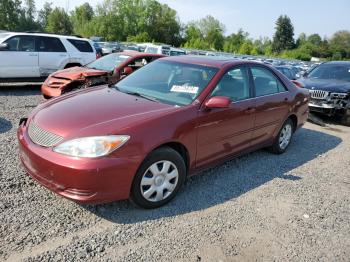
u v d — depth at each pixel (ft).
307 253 10.78
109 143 10.50
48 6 303.89
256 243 10.98
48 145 10.87
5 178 13.29
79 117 11.55
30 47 35.32
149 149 11.24
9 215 11.00
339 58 322.96
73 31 304.91
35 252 9.52
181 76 14.79
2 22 254.27
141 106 12.66
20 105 27.37
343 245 11.40
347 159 20.10
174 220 11.72
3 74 33.81
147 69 16.38
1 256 9.22
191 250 10.30
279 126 18.42
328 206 13.85
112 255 9.76
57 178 10.50
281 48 378.73
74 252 9.70
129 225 11.19
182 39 331.36
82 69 29.48
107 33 296.10
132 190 11.41
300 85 21.75
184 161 12.95
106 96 13.88
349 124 29.55
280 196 14.28
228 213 12.51
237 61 15.94
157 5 312.09
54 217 11.20
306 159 19.26
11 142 17.47
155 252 10.06
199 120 12.95
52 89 27.84
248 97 15.78
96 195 10.53
